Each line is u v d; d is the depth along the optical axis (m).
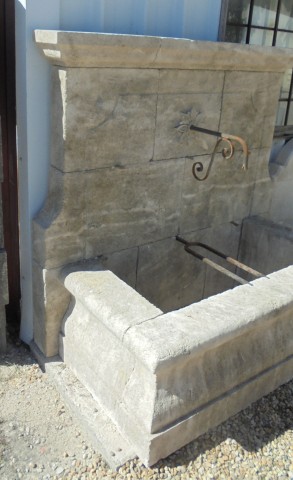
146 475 2.63
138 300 2.84
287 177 4.59
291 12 4.42
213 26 3.64
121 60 2.90
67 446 2.79
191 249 3.86
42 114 2.97
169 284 3.93
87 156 3.04
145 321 2.64
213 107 3.62
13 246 3.44
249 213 4.34
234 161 3.98
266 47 3.58
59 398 3.11
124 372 2.75
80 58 2.72
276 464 2.79
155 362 2.38
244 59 3.52
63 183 3.00
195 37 3.56
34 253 3.18
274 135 4.56
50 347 3.32
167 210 3.65
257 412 3.12
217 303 2.87
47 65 2.88
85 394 3.03
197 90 3.46
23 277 3.38
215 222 4.06
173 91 3.31
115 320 2.65
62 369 3.23
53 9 2.81
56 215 3.04
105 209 3.26
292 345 3.29
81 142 2.98
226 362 2.88
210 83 3.51
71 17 2.92
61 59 2.70
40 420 2.94
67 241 3.13
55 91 2.88
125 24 3.16
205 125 3.63
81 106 2.89
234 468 2.74
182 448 2.81
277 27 4.34
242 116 3.87
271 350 3.14
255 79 3.81
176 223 3.77
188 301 4.15
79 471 2.65
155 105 3.25
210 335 2.58
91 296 2.86
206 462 2.75
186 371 2.66
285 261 4.04
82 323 3.10
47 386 3.20
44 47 2.73
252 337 3.00
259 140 4.11
